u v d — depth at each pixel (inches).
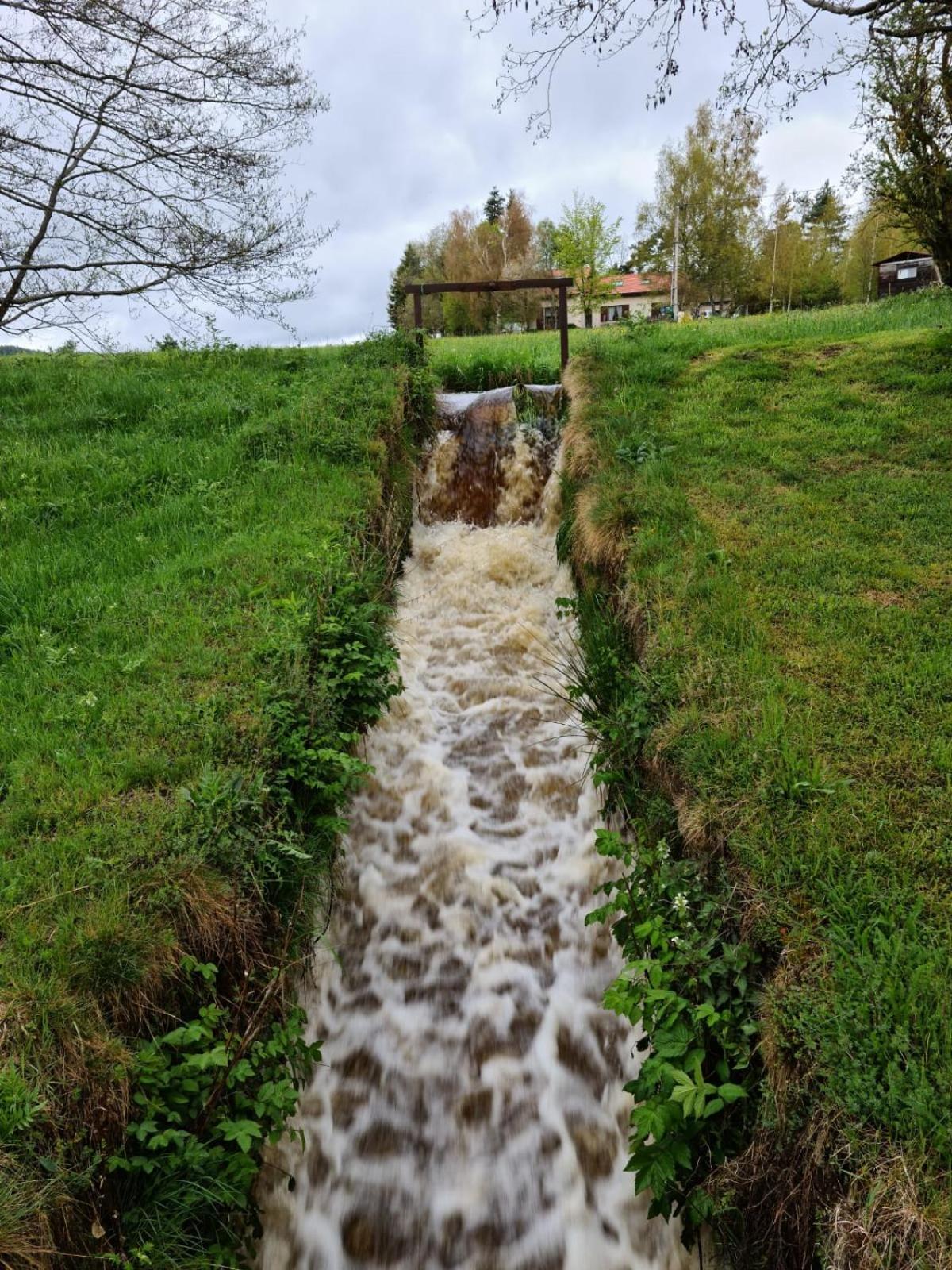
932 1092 81.6
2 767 146.6
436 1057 149.6
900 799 127.8
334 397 341.4
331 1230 126.6
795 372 335.9
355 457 301.0
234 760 149.1
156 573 224.5
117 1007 103.1
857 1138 82.4
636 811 166.4
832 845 118.3
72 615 207.6
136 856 123.6
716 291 1503.4
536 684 244.8
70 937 107.4
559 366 447.8
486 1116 141.3
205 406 362.9
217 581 217.9
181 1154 95.2
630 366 369.4
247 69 373.7
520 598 290.7
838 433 274.5
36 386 419.2
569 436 316.8
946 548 203.6
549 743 220.4
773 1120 94.0
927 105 298.2
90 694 164.9
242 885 128.7
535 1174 133.7
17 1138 84.7
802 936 106.9
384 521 287.0
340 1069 147.0
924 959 99.0
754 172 1411.2
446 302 1704.0
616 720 174.9
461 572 305.6
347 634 201.6
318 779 158.9
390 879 183.5
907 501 228.7
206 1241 100.4
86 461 306.7
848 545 209.9
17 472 293.6
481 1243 126.0
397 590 281.3
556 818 200.2
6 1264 74.9
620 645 204.5
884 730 143.8
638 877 139.3
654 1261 116.6
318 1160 131.8
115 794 138.4
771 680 159.5
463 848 192.1
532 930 172.7
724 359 362.9
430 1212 129.4
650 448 276.7
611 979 161.5
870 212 522.9
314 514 257.1
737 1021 106.0
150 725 157.2
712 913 121.2
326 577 217.8
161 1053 103.3
